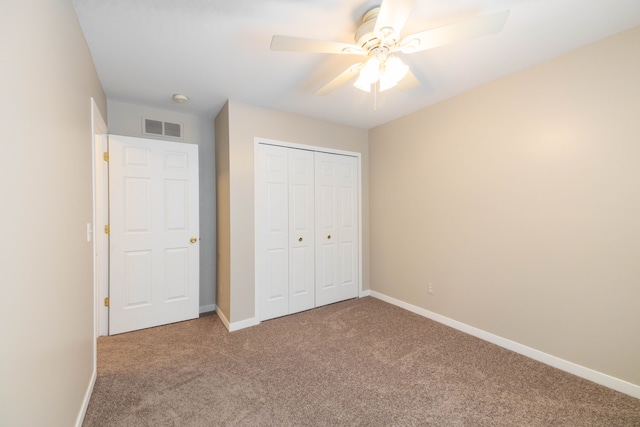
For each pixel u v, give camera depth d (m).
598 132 1.74
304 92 2.45
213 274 3.14
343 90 2.40
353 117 3.12
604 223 1.73
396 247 3.22
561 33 1.66
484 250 2.36
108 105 2.60
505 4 1.44
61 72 1.23
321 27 1.61
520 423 1.44
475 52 1.86
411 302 3.05
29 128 0.92
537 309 2.04
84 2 1.38
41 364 0.99
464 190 2.50
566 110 1.88
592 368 1.78
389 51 1.46
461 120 2.50
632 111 1.62
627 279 1.65
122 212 2.54
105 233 2.48
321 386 1.76
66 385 1.24
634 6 1.44
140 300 2.61
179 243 2.79
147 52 1.83
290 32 1.64
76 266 1.41
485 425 1.43
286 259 2.96
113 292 2.49
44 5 1.05
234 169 2.60
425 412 1.53
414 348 2.23
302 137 3.03
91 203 1.75
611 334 1.71
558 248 1.93
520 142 2.11
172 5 1.41
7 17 0.79
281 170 2.92
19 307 0.84
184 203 2.82
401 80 1.84
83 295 1.53
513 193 2.16
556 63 1.92
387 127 3.29
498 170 2.25
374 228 3.54
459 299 2.56
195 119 3.03
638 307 1.61
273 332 2.54
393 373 1.89
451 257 2.62
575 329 1.86
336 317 2.89
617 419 1.46
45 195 1.04
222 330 2.60
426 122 2.82
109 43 1.72
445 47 1.80
